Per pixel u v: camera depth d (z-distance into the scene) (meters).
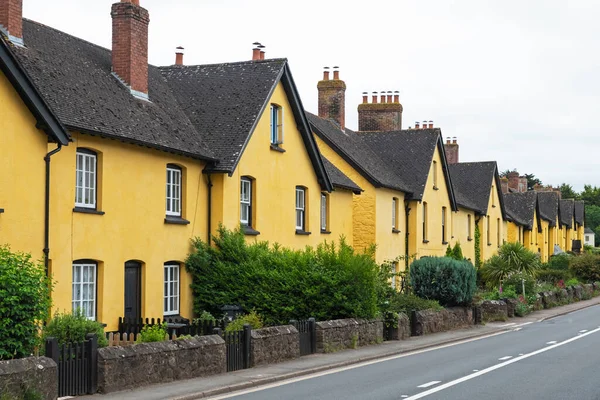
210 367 16.53
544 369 18.22
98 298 20.20
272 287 23.27
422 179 41.72
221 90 27.28
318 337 20.95
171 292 23.36
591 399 13.87
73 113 19.39
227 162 24.41
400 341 24.98
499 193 60.72
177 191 23.69
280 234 28.33
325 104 42.19
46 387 12.38
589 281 58.88
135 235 21.48
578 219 97.94
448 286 30.80
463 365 19.11
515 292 40.81
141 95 23.78
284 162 28.67
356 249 36.66
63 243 18.80
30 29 21.62
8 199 17.00
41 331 15.59
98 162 20.31
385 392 14.62
